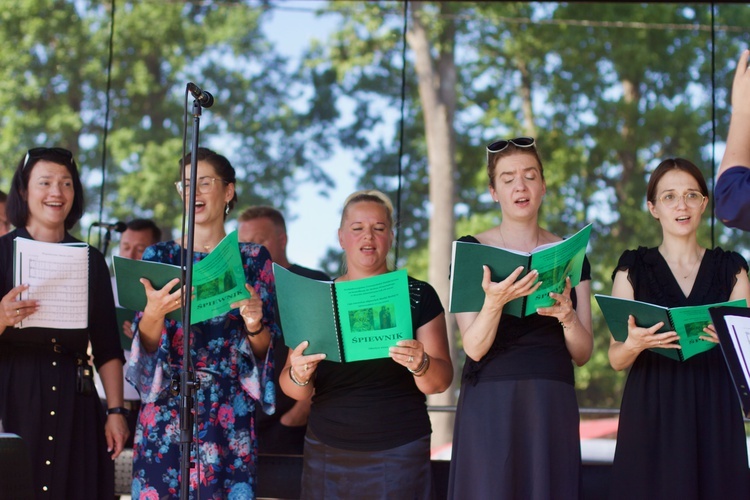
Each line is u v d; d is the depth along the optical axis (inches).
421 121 645.3
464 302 133.8
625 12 629.6
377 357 137.2
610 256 605.9
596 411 203.5
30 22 632.4
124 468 184.9
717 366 143.8
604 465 174.1
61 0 637.9
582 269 146.6
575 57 636.1
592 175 620.7
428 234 629.3
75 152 627.2
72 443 150.7
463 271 130.3
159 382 145.2
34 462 146.2
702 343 138.2
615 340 146.6
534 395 138.2
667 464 141.4
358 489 143.6
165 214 618.2
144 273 138.1
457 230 624.4
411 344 135.1
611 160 620.7
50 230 156.0
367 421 144.3
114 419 158.2
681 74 623.8
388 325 135.5
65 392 150.5
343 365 147.2
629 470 143.3
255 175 642.2
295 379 144.1
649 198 152.9
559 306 134.6
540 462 136.4
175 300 137.1
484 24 642.2
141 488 144.8
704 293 145.5
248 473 148.0
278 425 186.2
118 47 642.2
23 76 630.5
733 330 110.2
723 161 115.5
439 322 149.3
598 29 632.4
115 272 139.0
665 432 142.5
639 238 606.5
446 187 629.0
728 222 114.3
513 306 135.2
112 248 590.6
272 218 214.4
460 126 637.9
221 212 156.6
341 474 144.5
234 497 146.1
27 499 113.6
